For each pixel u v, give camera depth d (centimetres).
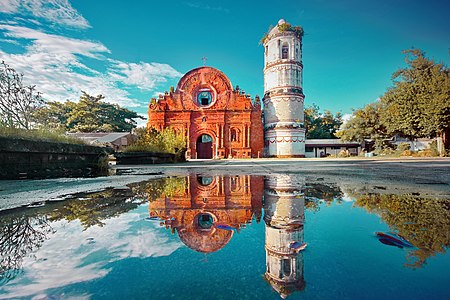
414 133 2280
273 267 79
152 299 61
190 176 487
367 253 89
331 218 143
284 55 2983
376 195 225
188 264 83
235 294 62
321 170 636
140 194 250
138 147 1273
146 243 104
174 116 3023
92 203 204
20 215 159
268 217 149
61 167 498
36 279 73
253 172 592
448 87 1930
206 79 3111
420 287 64
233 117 3033
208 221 142
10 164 388
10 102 440
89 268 80
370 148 3784
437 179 371
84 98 4044
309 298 59
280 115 2928
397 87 2395
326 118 5425
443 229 116
